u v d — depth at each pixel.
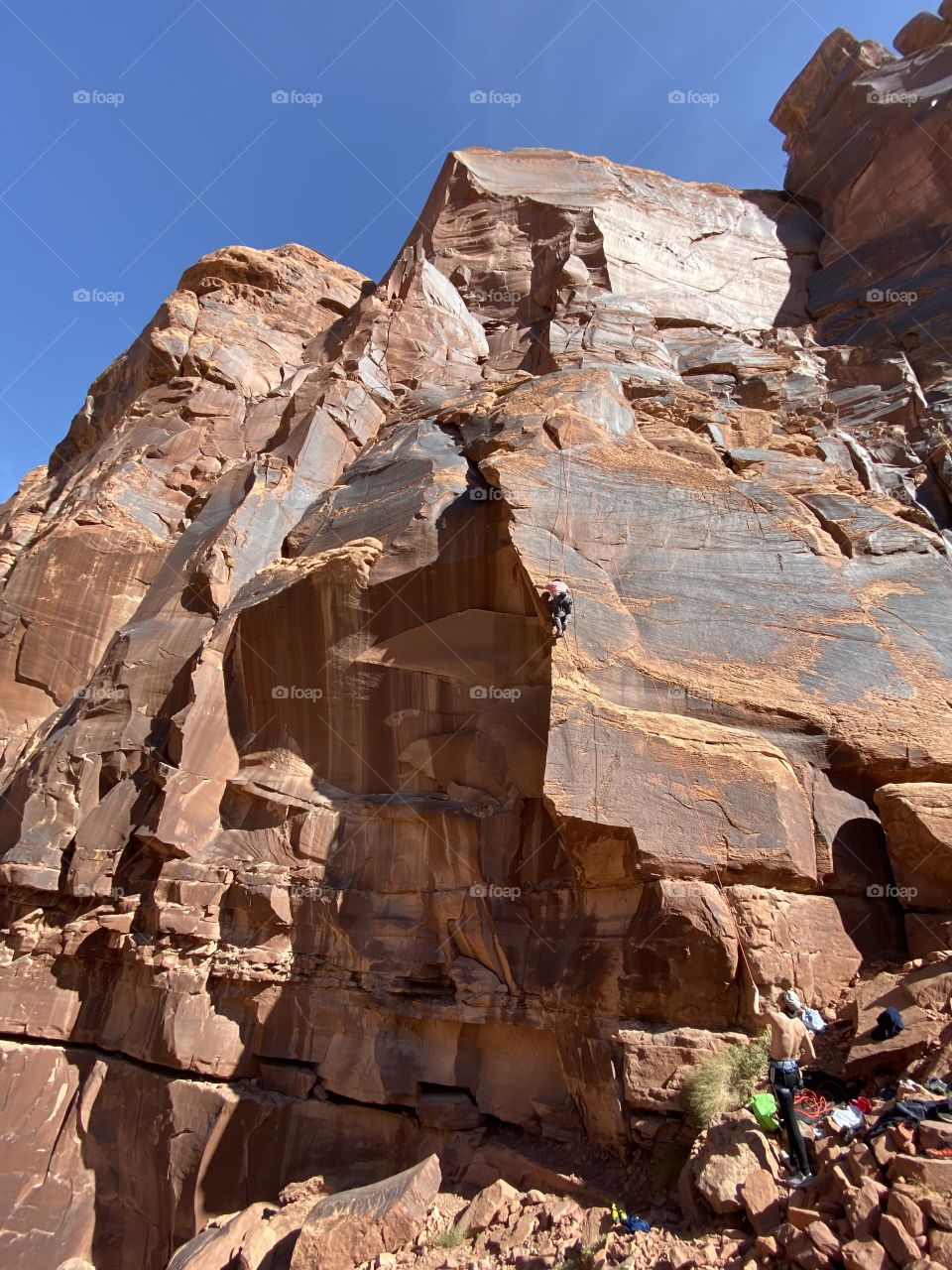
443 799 12.17
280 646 14.18
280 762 13.80
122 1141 12.28
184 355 27.08
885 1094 7.05
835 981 9.06
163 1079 12.04
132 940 13.10
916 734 10.47
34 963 14.04
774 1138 7.06
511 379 18.77
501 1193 8.71
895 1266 5.20
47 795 15.07
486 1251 7.94
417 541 13.67
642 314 23.72
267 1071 11.88
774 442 17.05
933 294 24.45
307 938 12.22
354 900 12.05
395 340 23.34
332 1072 11.45
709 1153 7.22
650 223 28.84
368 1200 9.10
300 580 13.95
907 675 11.11
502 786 11.78
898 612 11.80
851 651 11.34
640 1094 8.49
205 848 13.34
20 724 19.19
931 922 9.42
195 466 23.47
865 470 17.02
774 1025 7.27
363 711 13.31
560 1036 9.84
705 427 16.80
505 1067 10.61
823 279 28.55
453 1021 10.84
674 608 11.77
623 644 11.32
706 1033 8.54
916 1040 7.30
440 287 25.62
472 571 13.28
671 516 12.76
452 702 12.70
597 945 9.71
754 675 11.12
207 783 13.78
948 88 27.30
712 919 8.78
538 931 10.67
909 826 9.59
